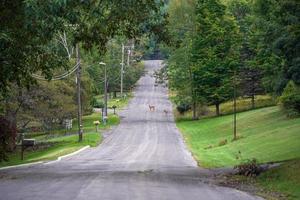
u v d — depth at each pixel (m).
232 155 55.00
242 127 83.94
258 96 121.75
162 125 104.81
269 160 44.56
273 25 58.84
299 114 79.25
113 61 166.50
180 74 119.06
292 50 51.50
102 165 43.16
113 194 22.80
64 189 24.56
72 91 96.31
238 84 109.94
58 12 23.56
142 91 187.12
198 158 52.75
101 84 155.25
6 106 70.19
